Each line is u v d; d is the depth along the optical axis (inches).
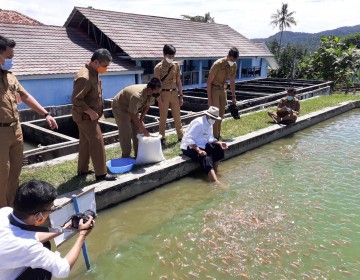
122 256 160.4
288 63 1280.8
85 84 184.5
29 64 510.3
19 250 84.7
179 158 255.9
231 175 257.9
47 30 637.9
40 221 91.7
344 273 144.5
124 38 670.5
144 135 240.5
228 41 949.8
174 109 293.1
